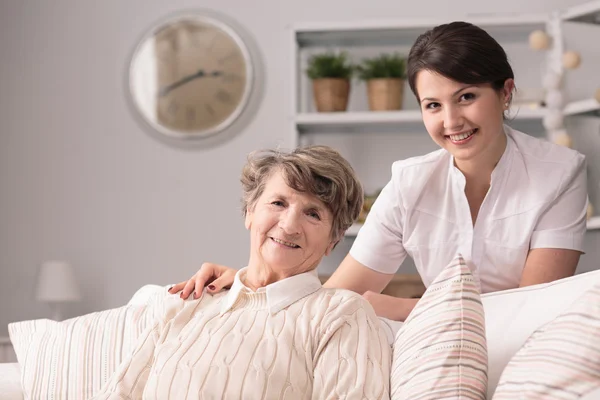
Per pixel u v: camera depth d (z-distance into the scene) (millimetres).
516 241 1888
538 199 1844
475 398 1203
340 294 1472
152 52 4449
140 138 4438
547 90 3799
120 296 4379
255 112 4375
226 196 4371
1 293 4414
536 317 1403
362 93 4258
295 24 4012
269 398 1357
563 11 3834
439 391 1212
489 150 1825
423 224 1978
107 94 4465
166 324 1553
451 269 1339
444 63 1621
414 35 4148
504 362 1366
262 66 4379
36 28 4512
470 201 1927
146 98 4438
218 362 1405
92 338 1746
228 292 1586
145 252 4387
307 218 1496
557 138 3703
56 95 4484
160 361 1474
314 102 4133
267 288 1482
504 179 1866
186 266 4363
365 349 1361
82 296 4379
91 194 4434
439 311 1299
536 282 1849
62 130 4469
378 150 4250
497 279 1954
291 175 1483
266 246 1509
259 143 4359
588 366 1056
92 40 4488
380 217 2043
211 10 4434
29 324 1895
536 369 1105
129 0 4484
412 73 1708
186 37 4434
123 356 1697
